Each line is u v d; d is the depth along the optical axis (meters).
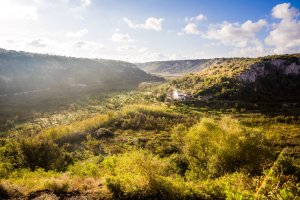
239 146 22.61
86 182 15.29
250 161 22.06
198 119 75.50
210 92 115.94
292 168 19.47
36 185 14.80
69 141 56.62
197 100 108.31
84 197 13.54
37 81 185.12
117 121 72.00
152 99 121.06
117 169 18.44
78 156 43.75
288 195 8.73
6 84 167.62
